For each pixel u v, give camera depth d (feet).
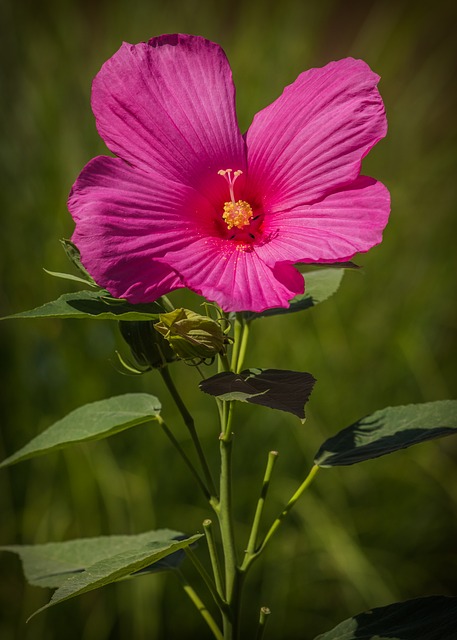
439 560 5.34
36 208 4.93
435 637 2.82
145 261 2.71
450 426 2.93
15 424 4.75
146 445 4.72
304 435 4.88
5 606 4.69
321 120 2.80
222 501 2.88
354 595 4.92
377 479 5.18
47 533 4.64
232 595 2.90
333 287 3.01
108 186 2.73
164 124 2.81
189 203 2.80
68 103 5.24
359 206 2.75
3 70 5.36
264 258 2.74
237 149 2.84
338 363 5.13
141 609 4.47
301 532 4.87
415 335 5.36
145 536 3.15
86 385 4.69
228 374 2.69
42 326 4.71
